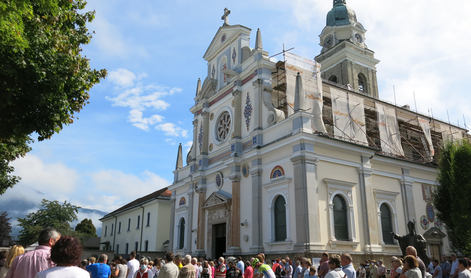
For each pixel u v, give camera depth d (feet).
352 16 165.17
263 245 86.12
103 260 40.88
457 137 147.43
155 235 153.89
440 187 95.40
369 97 122.62
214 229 105.81
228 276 62.39
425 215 106.83
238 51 111.65
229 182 101.30
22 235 160.25
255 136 94.58
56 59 38.93
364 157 92.27
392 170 102.78
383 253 86.99
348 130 106.01
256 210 88.63
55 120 41.16
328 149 85.76
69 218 172.45
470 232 84.17
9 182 65.46
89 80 45.55
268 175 89.15
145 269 45.62
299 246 75.82
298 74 87.51
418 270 28.09
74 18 44.83
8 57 35.19
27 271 20.34
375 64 162.30
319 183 81.92
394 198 99.66
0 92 36.65
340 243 80.64
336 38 161.89
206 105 121.49
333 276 26.71
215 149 112.98
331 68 159.53
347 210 85.51
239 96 105.19
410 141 130.41
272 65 100.32
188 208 118.83
